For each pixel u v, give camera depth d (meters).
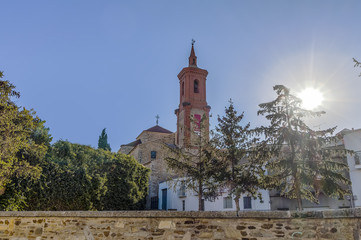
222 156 21.02
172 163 21.58
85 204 23.00
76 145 26.75
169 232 7.41
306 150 18.38
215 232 7.01
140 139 60.12
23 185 19.02
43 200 20.44
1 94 13.74
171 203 35.16
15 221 9.05
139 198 30.14
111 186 27.45
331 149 18.75
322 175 18.27
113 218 8.09
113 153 30.50
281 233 6.43
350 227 5.84
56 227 8.61
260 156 19.39
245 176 19.86
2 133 13.03
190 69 60.09
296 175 18.30
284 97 19.66
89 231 8.23
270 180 18.86
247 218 6.81
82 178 22.98
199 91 59.50
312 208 26.73
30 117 14.88
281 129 18.95
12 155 14.09
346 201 25.86
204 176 20.95
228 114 21.73
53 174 21.34
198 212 7.24
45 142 22.03
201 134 23.17
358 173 25.08
